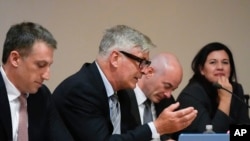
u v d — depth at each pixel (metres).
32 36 3.56
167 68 5.00
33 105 3.92
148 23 7.50
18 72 3.61
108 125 4.30
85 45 7.18
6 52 3.63
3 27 6.85
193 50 7.70
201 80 5.87
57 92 4.30
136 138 4.06
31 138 3.87
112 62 4.21
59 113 4.21
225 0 7.85
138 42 4.21
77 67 7.14
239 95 5.97
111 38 4.24
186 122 4.15
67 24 7.11
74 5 7.14
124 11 7.39
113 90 4.32
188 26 7.69
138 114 4.79
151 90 4.99
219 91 5.79
